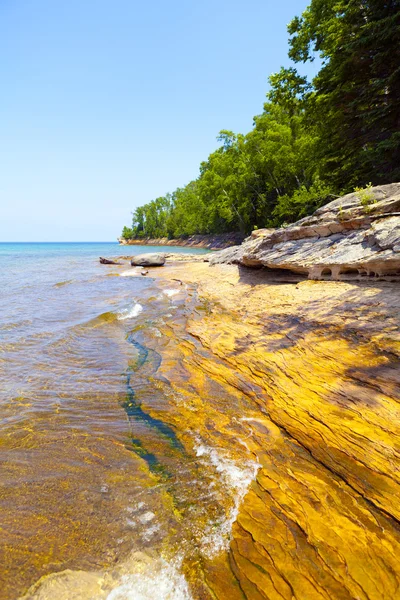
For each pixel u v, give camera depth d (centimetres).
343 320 587
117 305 1091
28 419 409
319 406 387
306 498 273
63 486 294
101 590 203
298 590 202
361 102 1451
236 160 4328
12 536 240
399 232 679
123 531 247
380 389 380
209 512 265
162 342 703
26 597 197
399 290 642
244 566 220
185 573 216
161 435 377
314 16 1756
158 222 10069
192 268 2125
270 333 646
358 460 302
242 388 471
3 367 577
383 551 221
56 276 1984
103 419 411
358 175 1669
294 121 3005
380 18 1272
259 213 4031
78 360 614
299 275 1046
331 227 912
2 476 305
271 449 342
